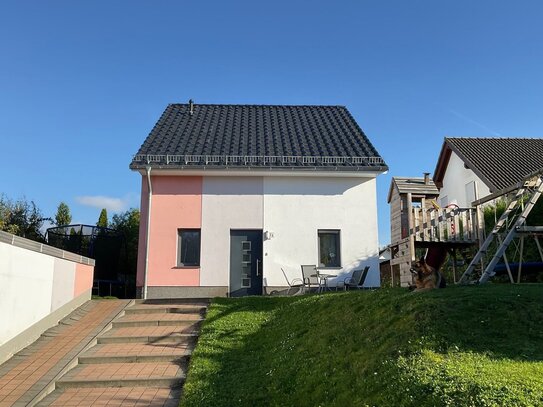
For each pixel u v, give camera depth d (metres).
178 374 8.57
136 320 11.63
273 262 16.22
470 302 7.00
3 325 9.08
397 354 6.08
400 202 16.66
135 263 20.48
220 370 8.23
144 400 7.61
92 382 8.24
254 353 8.94
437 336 6.21
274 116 21.14
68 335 10.60
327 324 8.72
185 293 15.94
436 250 8.99
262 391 7.11
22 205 21.98
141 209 16.45
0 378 8.27
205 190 16.58
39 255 10.64
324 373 6.74
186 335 10.52
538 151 27.02
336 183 16.83
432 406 4.61
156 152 16.97
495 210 13.84
